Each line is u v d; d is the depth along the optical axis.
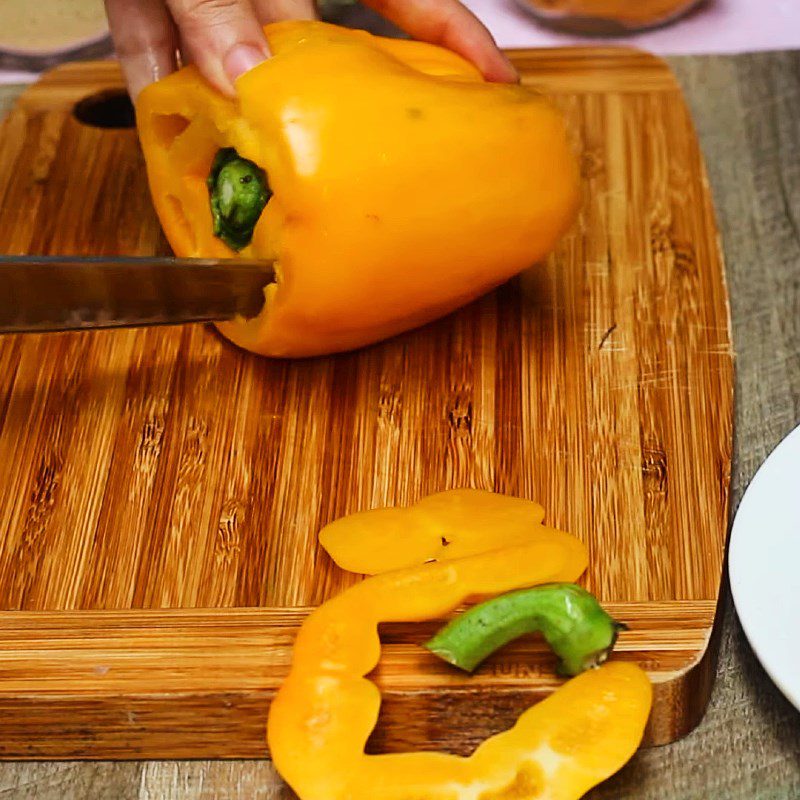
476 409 0.63
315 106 0.58
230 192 0.60
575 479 0.61
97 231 0.69
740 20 0.77
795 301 0.67
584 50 0.73
